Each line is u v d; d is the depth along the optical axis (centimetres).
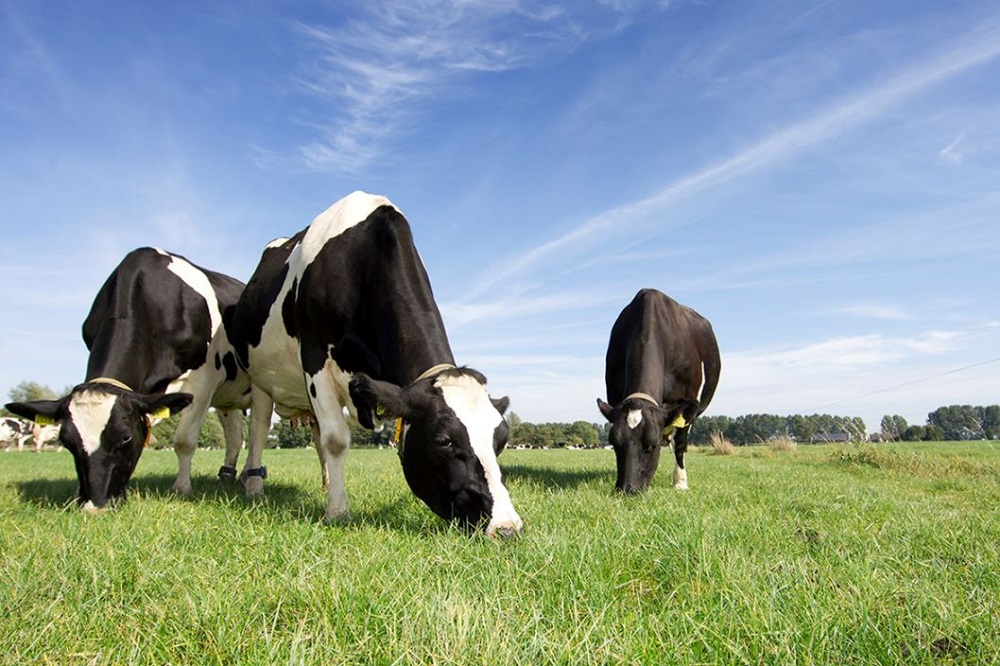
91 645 287
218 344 919
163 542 459
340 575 352
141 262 859
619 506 668
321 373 673
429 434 535
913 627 311
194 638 292
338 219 697
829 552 462
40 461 2014
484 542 471
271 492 909
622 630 299
